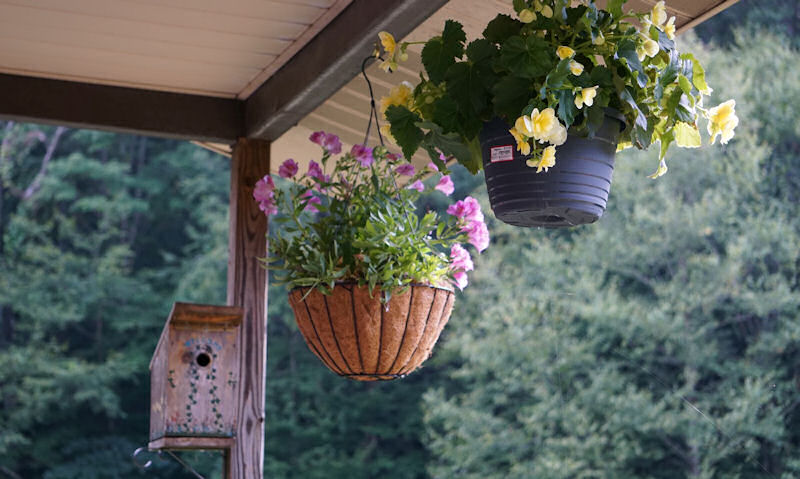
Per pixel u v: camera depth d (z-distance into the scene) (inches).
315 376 516.4
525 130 69.7
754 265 411.2
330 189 94.4
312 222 91.7
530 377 413.1
